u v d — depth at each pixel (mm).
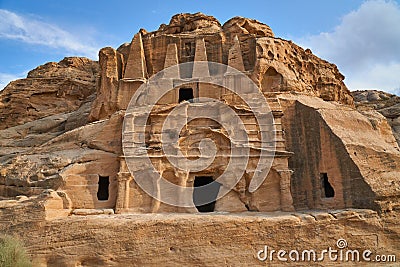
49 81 47781
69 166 21766
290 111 24797
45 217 17719
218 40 30141
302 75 31516
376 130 24906
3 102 45375
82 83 47812
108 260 16734
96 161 22516
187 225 17359
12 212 18109
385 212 19547
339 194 21281
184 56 30125
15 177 22391
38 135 36344
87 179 21703
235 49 28344
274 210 21438
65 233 17266
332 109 24094
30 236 17359
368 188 19953
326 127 22547
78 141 25266
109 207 21641
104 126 24297
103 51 30422
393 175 21328
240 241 17406
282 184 21750
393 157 22359
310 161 23141
